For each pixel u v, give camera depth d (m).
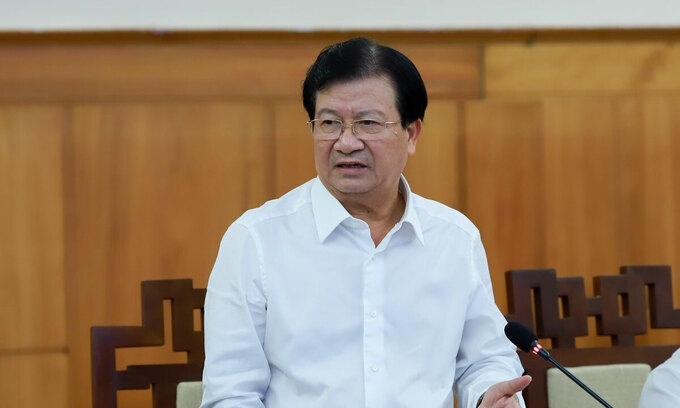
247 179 7.95
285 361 5.01
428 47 8.05
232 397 4.95
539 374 5.94
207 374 5.04
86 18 7.75
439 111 8.05
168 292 5.67
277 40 7.95
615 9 8.08
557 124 8.14
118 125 7.86
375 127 4.88
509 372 5.24
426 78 8.06
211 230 7.92
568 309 6.03
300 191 5.36
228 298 5.08
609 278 6.09
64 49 7.81
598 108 8.15
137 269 7.87
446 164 8.06
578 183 8.14
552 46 8.13
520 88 8.13
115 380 5.59
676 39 8.17
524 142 8.12
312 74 4.96
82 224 7.82
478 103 8.09
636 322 6.09
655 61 8.17
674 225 8.19
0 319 7.76
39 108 7.79
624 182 8.16
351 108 4.85
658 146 8.18
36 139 7.79
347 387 4.96
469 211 8.09
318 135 4.94
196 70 7.93
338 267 5.10
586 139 8.15
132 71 7.88
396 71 4.93
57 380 7.79
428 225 5.33
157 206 7.88
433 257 5.25
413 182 8.05
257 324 5.07
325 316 5.04
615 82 8.16
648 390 4.88
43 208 7.80
